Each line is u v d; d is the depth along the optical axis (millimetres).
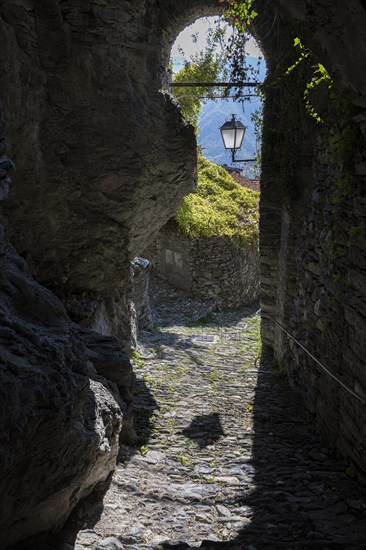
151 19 6250
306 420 5938
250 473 4508
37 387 2326
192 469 4598
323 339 5270
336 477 4328
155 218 7070
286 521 3590
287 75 6680
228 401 6551
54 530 2936
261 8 6805
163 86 6754
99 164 5953
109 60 5754
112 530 3244
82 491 3244
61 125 5660
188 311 12703
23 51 4961
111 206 6168
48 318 2877
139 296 10266
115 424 3568
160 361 8227
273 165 8016
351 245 4258
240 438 5367
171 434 5438
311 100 5332
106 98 5828
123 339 7566
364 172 3977
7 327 2539
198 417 5953
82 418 3006
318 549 3041
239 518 3662
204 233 13234
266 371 7910
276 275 8508
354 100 3502
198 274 13375
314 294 5762
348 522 3578
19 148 5082
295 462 4758
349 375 4348
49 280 5930
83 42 5539
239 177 20328
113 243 6340
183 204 13289
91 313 5812
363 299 4008
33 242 5660
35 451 2371
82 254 6156
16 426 2154
